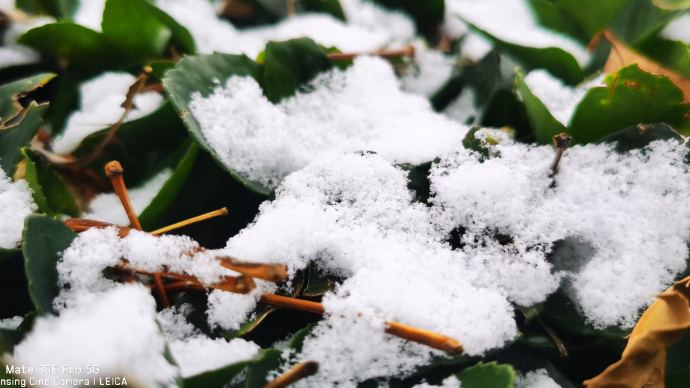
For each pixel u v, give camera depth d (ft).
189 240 0.93
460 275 0.96
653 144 1.01
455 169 1.01
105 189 1.04
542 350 0.96
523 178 1.00
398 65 1.18
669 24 1.16
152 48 1.13
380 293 0.93
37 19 1.16
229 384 0.92
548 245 0.98
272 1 1.25
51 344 0.87
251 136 1.03
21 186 0.99
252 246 0.95
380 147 1.05
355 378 0.92
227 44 1.20
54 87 1.11
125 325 0.88
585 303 0.96
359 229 0.97
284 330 0.96
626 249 0.97
